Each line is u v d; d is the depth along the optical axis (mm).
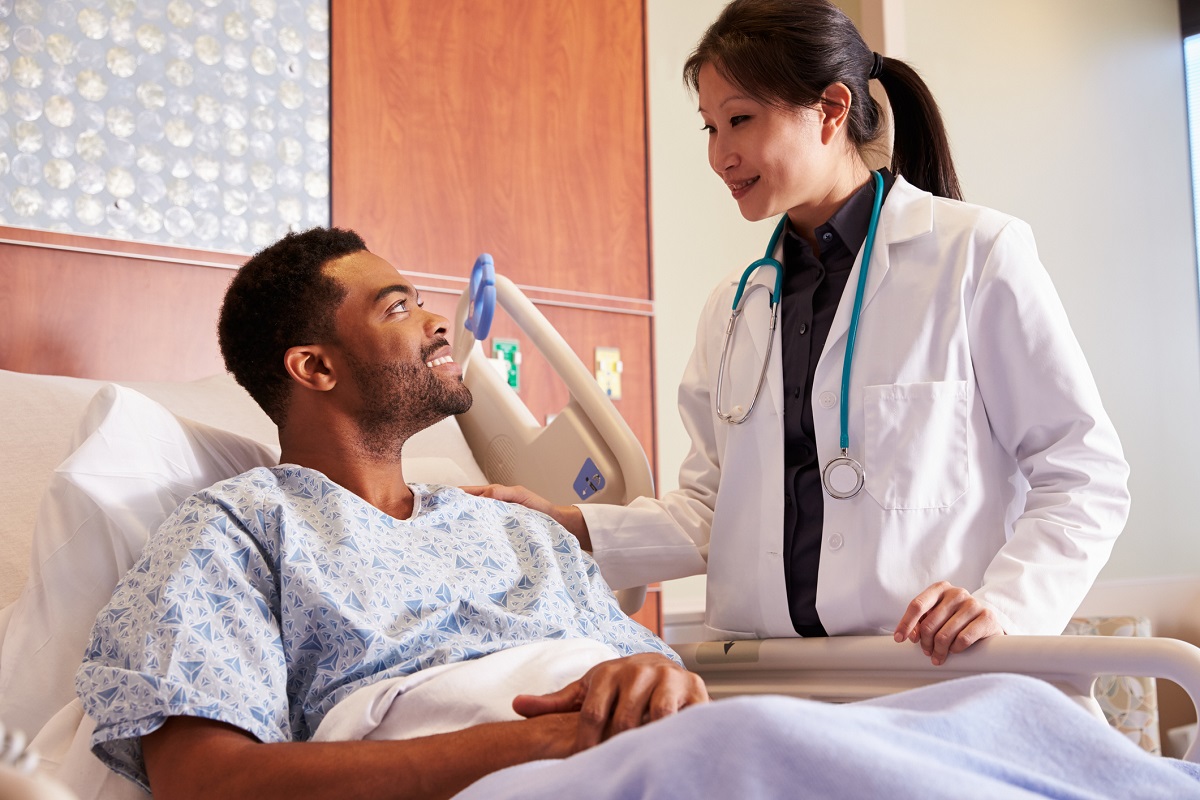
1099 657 1117
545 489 1812
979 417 1425
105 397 1279
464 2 2469
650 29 3088
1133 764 779
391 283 1350
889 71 1586
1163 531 3957
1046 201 3789
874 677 1353
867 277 1466
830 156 1477
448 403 1344
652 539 1597
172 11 2045
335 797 898
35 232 1862
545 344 1778
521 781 758
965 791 647
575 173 2629
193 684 986
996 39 3711
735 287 1666
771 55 1389
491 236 2467
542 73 2594
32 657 1175
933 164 1605
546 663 1087
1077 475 1341
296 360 1307
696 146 3166
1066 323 1400
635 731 730
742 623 1535
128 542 1205
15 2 1878
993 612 1226
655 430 2727
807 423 1498
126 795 1046
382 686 1041
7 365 1827
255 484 1205
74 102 1927
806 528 1487
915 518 1389
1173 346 4109
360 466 1323
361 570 1171
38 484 1481
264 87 2154
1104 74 4043
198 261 2029
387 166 2316
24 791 429
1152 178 4145
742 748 659
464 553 1289
